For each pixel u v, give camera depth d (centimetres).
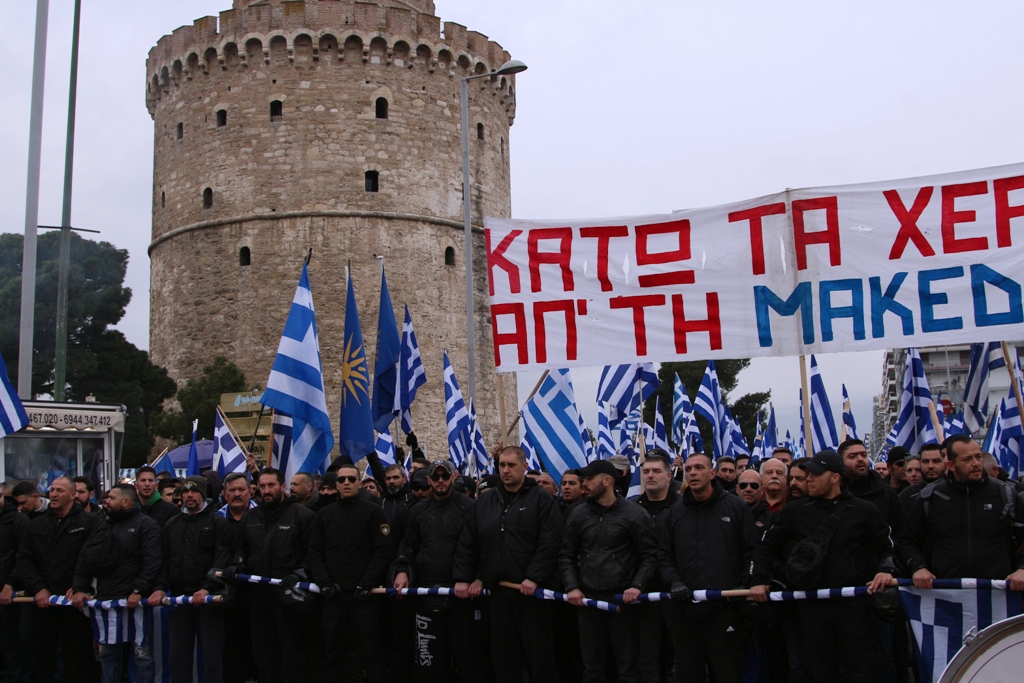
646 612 920
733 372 6019
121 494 1098
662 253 1104
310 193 4278
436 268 4419
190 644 1071
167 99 4622
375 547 1029
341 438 1338
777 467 1002
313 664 1124
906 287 1011
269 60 4328
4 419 1345
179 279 4459
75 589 1095
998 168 992
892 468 1209
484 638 1027
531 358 1134
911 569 835
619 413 1602
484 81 4688
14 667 1168
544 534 958
